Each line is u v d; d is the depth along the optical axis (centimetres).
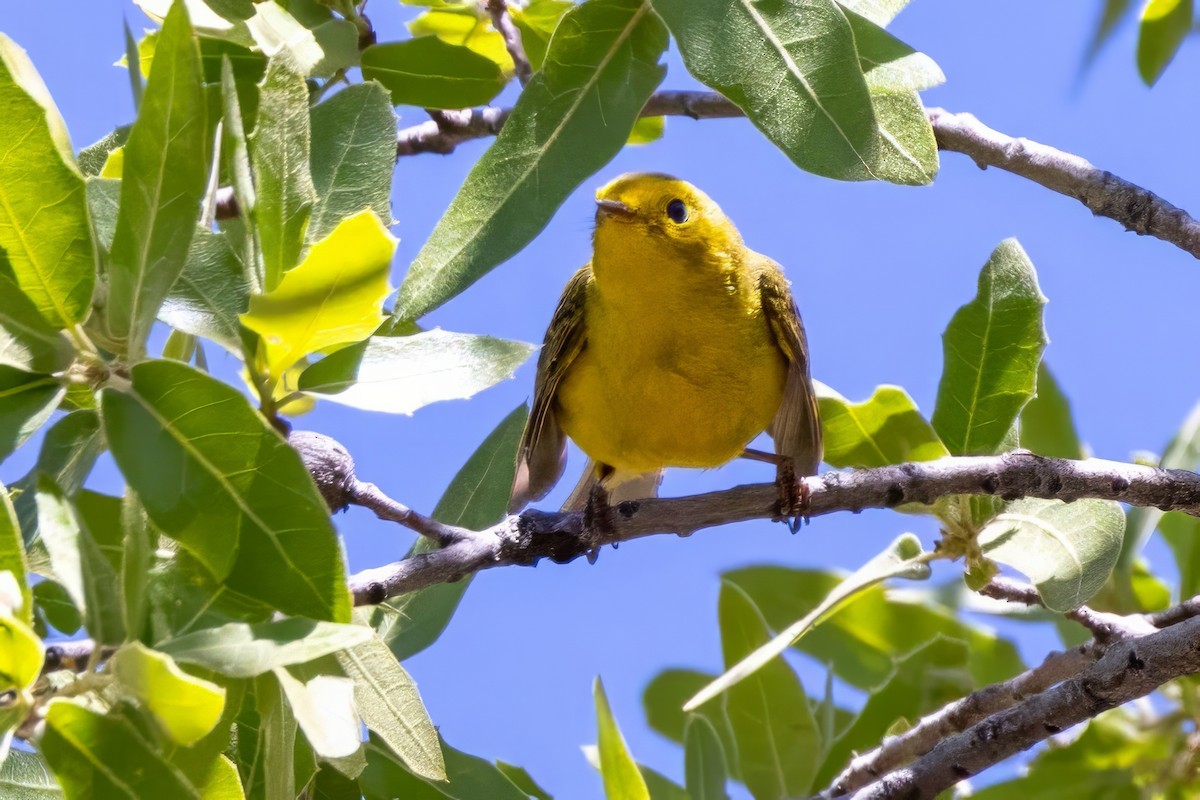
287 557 633
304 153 731
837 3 861
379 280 709
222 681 672
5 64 617
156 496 624
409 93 1134
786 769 1212
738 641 1244
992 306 1088
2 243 638
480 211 885
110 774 583
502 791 903
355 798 895
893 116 841
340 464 854
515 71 1241
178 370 636
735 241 1217
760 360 1193
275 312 709
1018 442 1095
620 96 912
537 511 916
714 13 811
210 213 787
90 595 599
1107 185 1024
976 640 1383
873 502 989
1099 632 1059
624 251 1142
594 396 1206
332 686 671
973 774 918
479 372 752
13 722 583
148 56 1092
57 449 711
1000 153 1066
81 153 1018
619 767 857
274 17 1012
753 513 978
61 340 651
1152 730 1177
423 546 961
